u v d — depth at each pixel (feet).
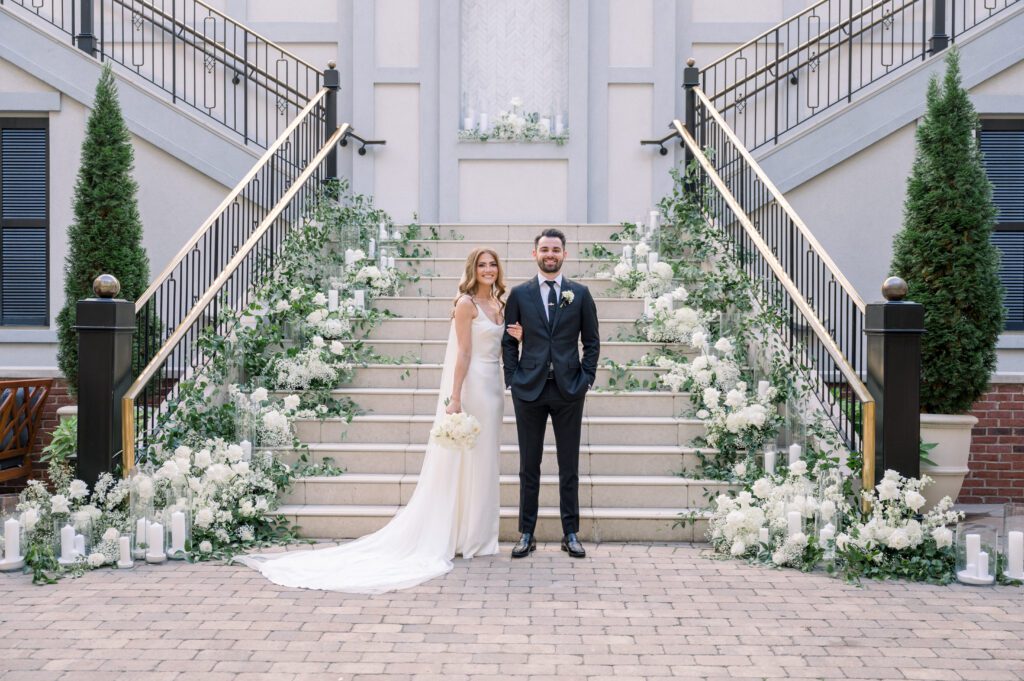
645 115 30.25
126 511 15.49
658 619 12.18
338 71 30.50
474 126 30.83
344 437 18.51
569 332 15.42
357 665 10.48
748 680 10.12
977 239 18.65
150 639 11.34
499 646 11.12
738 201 24.41
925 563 14.39
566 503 15.65
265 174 24.31
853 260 25.26
